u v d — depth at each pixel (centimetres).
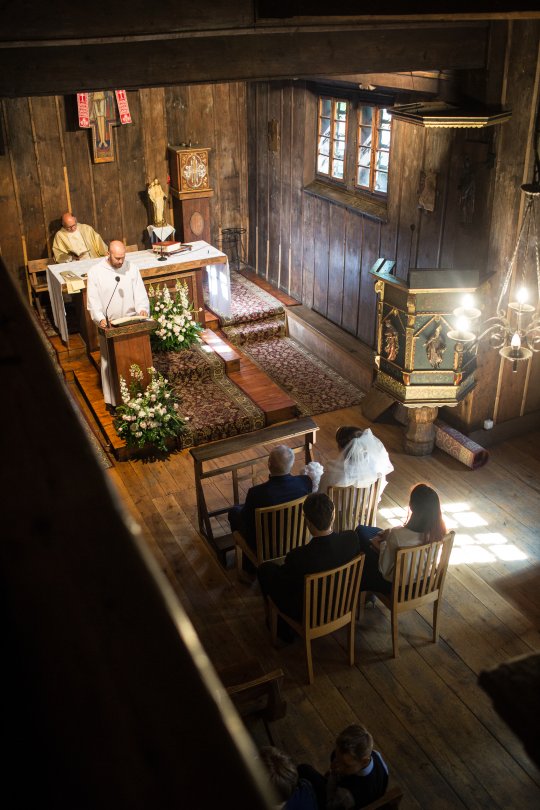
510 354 599
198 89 1030
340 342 934
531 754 67
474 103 636
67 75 491
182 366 861
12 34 429
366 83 801
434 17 439
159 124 1009
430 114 614
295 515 508
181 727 26
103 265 768
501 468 737
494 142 638
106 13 444
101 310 771
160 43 507
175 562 602
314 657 505
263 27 487
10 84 478
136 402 743
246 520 513
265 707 455
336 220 931
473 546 623
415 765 429
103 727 26
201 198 1029
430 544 467
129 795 24
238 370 892
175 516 662
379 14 439
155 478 723
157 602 30
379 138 834
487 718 459
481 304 675
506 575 591
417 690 479
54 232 988
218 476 720
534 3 425
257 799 25
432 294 643
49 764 25
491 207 662
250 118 1071
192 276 940
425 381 685
